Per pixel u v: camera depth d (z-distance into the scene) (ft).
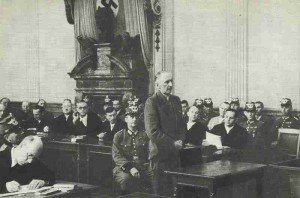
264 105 31.78
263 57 31.83
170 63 36.35
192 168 15.35
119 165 19.13
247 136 22.12
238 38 32.83
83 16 37.99
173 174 14.62
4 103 34.88
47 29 44.65
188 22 35.50
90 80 37.52
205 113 30.30
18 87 46.73
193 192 15.31
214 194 13.66
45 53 44.91
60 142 23.15
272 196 18.51
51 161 23.49
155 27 36.88
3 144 14.56
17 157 13.88
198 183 14.12
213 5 34.14
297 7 30.27
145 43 36.27
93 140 23.47
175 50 36.24
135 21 36.17
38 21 45.16
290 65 30.71
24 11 45.91
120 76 35.47
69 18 39.24
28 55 45.85
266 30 31.65
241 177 14.97
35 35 45.39
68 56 43.34
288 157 21.77
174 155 16.97
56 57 44.14
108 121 25.66
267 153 22.67
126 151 19.42
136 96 34.91
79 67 37.83
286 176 18.74
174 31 36.22
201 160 16.76
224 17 33.58
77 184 14.16
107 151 21.29
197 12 34.99
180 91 36.04
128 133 19.71
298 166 16.47
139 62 36.37
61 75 43.93
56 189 12.96
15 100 46.91
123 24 36.81
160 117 16.94
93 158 21.97
